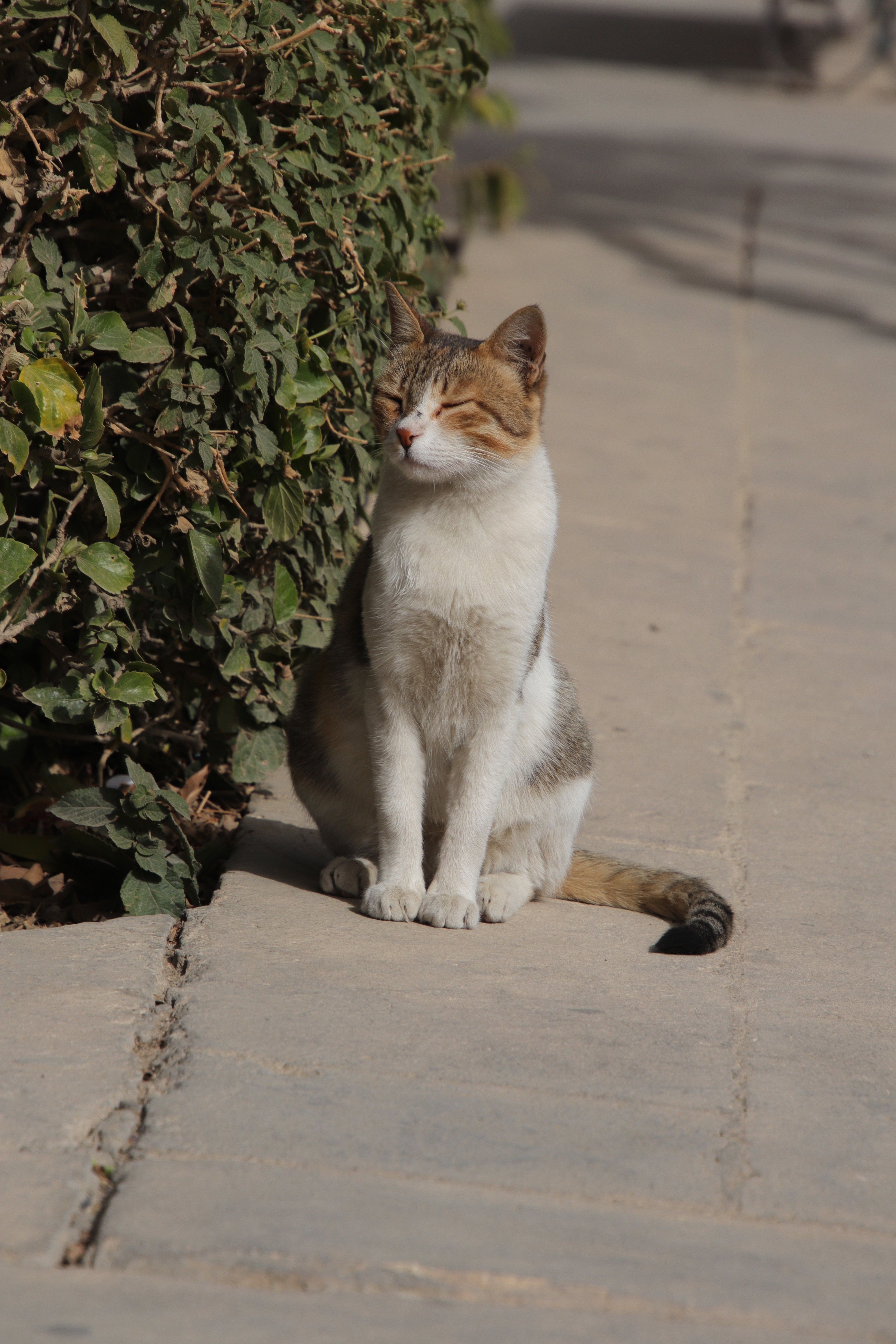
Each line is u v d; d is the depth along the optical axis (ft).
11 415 18.95
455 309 25.96
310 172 21.33
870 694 30.25
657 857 23.20
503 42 57.93
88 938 18.58
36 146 19.07
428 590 19.62
